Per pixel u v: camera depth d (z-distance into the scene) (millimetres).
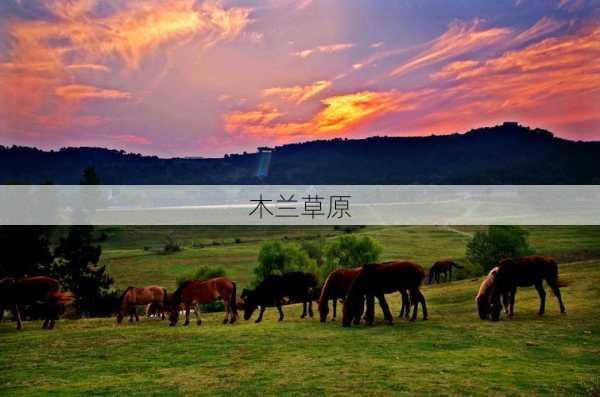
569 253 86062
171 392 12016
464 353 14938
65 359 15781
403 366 13594
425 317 21047
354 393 11398
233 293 23312
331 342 16984
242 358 15172
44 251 42031
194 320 25344
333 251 70500
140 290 25766
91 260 48062
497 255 64625
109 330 21219
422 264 97812
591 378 12219
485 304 20719
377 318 22328
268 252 68438
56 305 23172
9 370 14594
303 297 24078
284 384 12273
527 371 12938
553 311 21953
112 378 13484
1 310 22516
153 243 139875
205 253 117188
